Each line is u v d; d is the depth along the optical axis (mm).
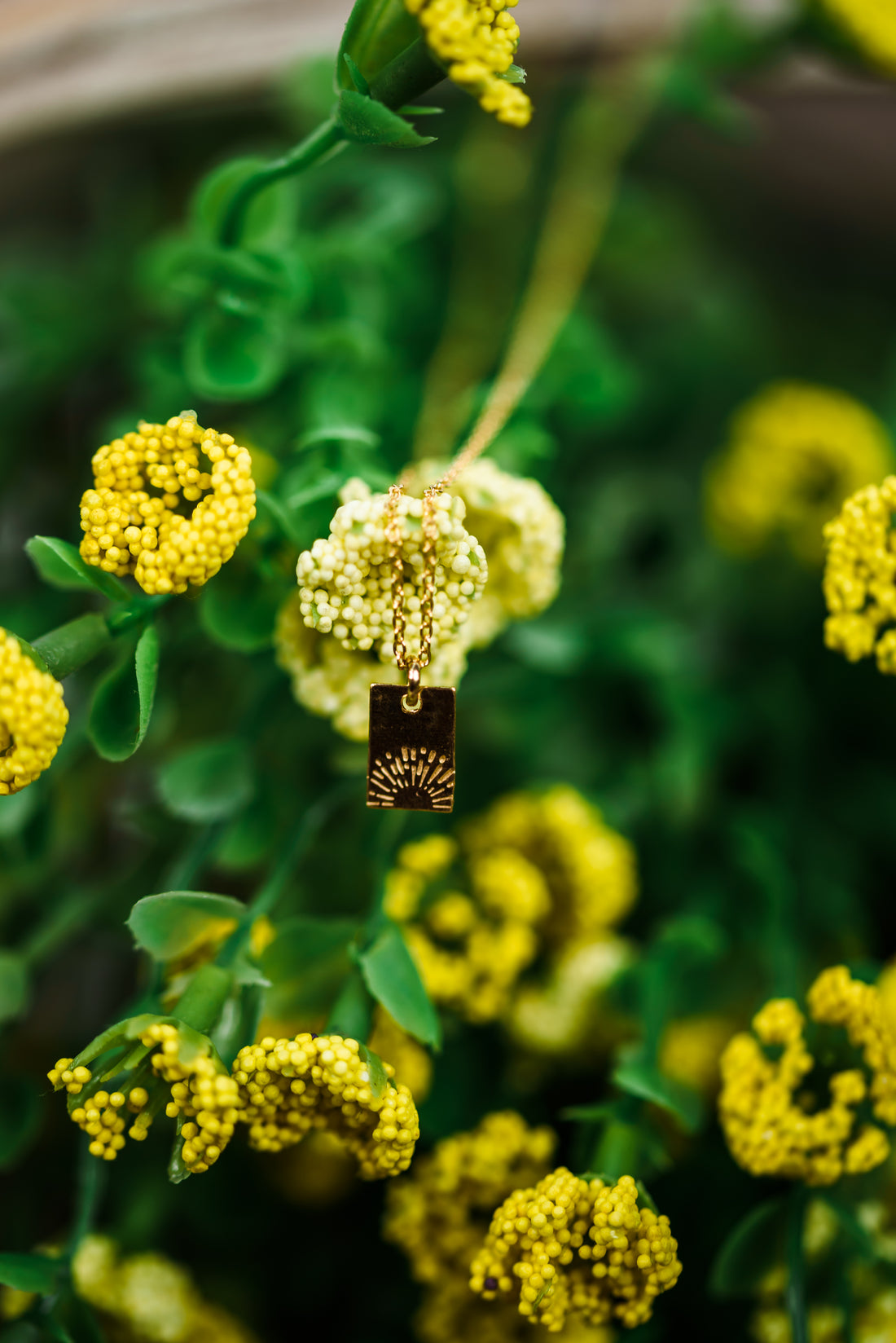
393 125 241
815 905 339
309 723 307
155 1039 238
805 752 369
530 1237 248
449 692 251
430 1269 277
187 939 258
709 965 309
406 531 244
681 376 450
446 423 312
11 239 423
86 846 337
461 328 371
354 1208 320
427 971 284
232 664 329
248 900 341
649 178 474
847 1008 259
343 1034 251
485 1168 273
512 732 340
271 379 288
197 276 285
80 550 243
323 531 260
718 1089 306
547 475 367
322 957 262
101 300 370
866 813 361
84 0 351
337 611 246
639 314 460
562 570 375
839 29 338
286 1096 245
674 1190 297
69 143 371
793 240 497
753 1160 260
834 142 439
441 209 380
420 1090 277
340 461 269
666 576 409
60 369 360
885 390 427
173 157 388
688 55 363
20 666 236
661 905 341
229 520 241
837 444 345
